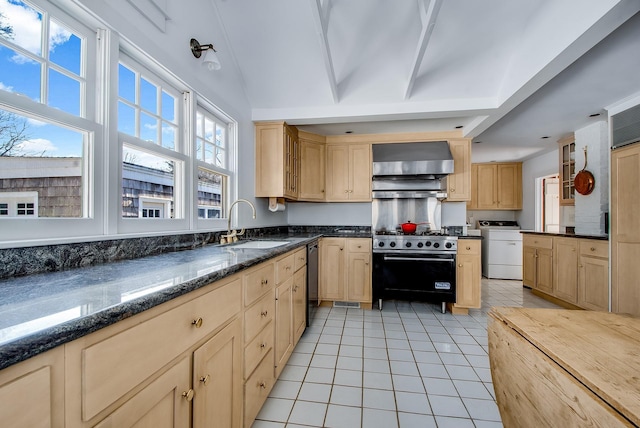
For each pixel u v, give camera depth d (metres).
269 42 2.46
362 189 3.75
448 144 3.58
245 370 1.30
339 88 2.76
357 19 2.26
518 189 5.80
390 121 3.30
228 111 2.49
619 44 1.98
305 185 3.62
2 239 0.95
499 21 2.14
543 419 0.81
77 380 0.55
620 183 2.70
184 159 1.94
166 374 0.78
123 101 1.50
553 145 4.56
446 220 3.91
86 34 1.26
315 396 1.73
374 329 2.77
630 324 1.00
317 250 3.28
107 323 0.59
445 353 2.28
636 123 2.59
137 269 1.07
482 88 2.59
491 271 5.23
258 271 1.48
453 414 1.58
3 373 0.44
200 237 2.02
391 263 3.37
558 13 1.82
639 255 2.50
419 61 2.12
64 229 1.15
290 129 3.26
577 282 3.27
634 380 0.65
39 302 0.65
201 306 0.95
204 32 2.10
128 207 1.54
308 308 2.75
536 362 0.86
